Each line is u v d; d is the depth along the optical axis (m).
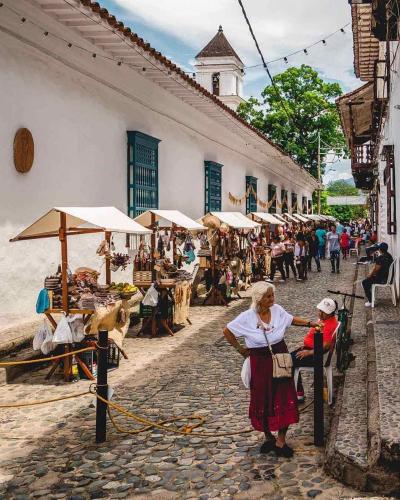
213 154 18.48
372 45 16.03
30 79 8.68
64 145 9.67
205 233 13.79
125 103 11.98
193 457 5.01
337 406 6.03
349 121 20.86
